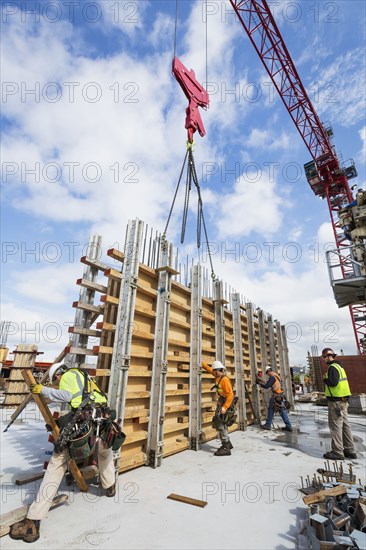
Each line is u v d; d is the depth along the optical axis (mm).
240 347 8086
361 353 24891
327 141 26016
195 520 2857
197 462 4730
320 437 6836
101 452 3330
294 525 2797
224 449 5180
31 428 6898
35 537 2449
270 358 11031
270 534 2633
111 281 4531
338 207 28703
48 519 2805
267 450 5559
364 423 9258
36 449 5156
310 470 4398
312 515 2475
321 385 17578
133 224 4871
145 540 2496
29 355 10328
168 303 5301
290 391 12484
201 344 6418
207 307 7312
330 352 5598
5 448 5203
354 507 2797
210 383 6953
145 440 4652
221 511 3051
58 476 2789
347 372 14961
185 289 6219
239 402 7691
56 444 2787
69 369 3385
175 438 5480
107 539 2498
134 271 4629
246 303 9602
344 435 5289
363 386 14508
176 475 4094
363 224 7855
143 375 4734
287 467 4527
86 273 4387
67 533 2580
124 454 4277
